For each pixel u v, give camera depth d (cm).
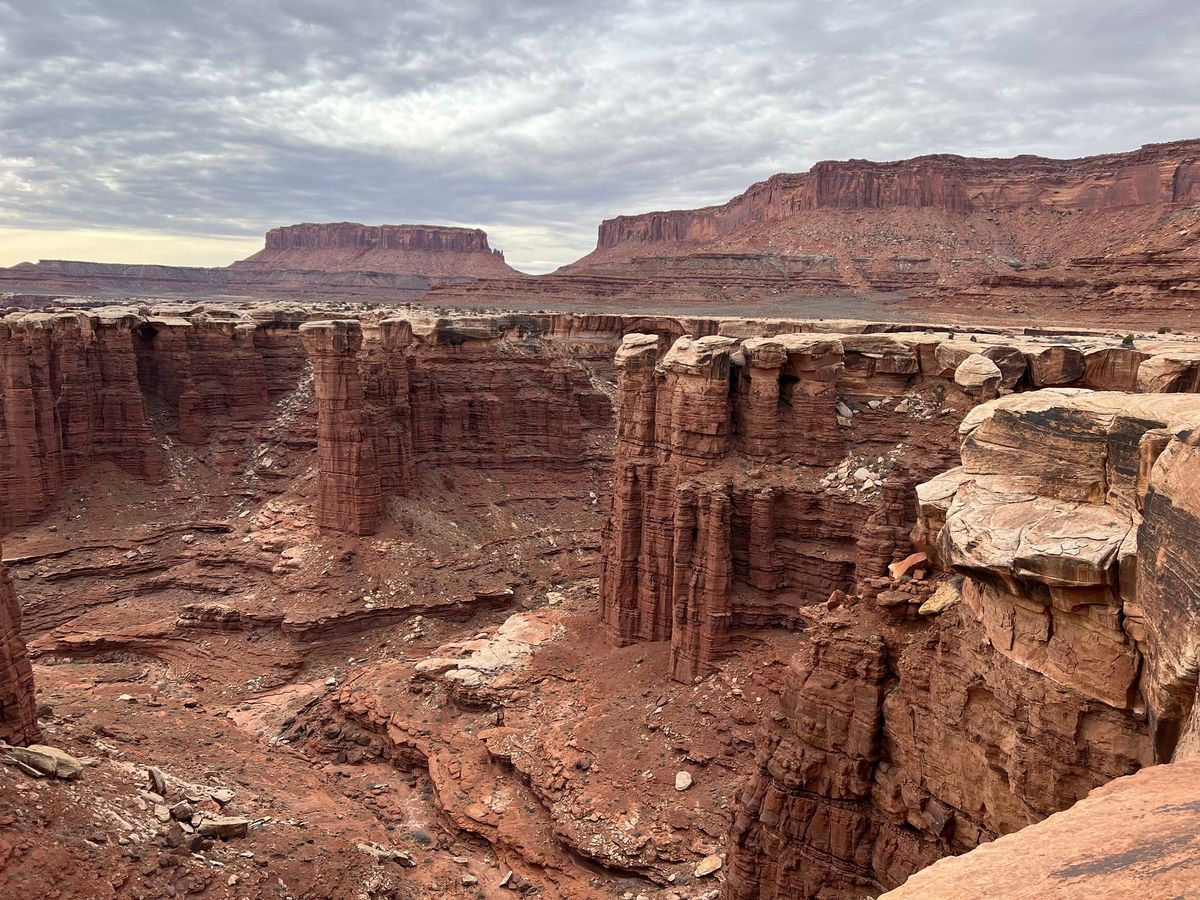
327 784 3669
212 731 3778
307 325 6141
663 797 3291
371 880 2714
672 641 3984
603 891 3003
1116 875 680
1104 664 1483
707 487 3828
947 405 3662
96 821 2345
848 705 2189
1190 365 3098
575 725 3828
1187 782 878
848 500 3675
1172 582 1202
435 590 6034
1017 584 1589
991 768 1762
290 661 5406
